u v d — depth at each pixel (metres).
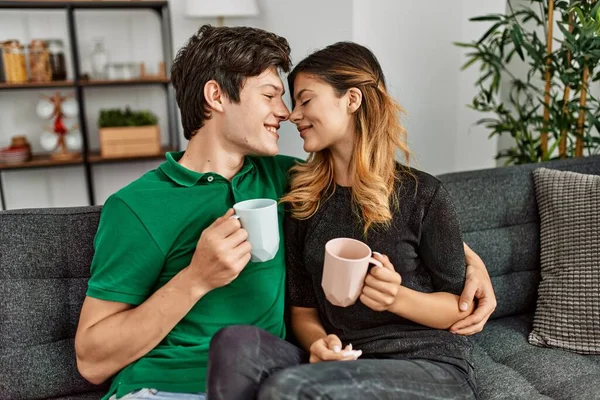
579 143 2.15
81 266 1.33
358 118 1.24
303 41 2.54
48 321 1.30
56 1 2.95
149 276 1.15
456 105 2.62
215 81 1.19
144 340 1.10
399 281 1.05
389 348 1.16
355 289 1.03
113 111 3.29
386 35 2.34
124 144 3.23
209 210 1.21
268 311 1.24
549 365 1.36
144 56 3.45
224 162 1.27
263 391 0.88
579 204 1.54
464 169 2.74
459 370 1.11
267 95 1.21
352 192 1.23
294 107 1.26
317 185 1.28
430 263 1.22
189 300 1.09
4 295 1.28
